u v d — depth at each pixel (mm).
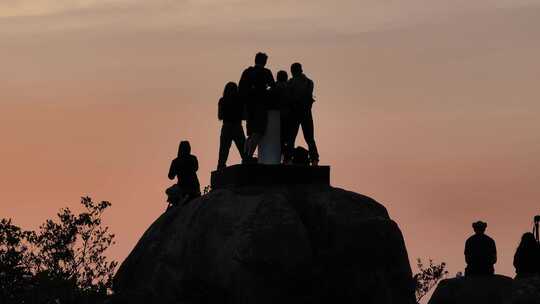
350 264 39156
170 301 39188
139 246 42594
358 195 40656
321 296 38625
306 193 40156
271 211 38719
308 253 38438
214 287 38531
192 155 43969
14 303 49406
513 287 36969
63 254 51781
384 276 39500
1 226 51469
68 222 52531
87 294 49250
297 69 41625
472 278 38969
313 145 41594
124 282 41938
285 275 38125
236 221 38781
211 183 42719
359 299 39094
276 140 40875
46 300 48875
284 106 41312
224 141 42062
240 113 42062
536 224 38594
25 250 51844
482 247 39188
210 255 38875
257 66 41062
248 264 37906
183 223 40531
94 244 52656
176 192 43781
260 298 37812
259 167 40125
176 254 39969
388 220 40062
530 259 37469
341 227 39375
